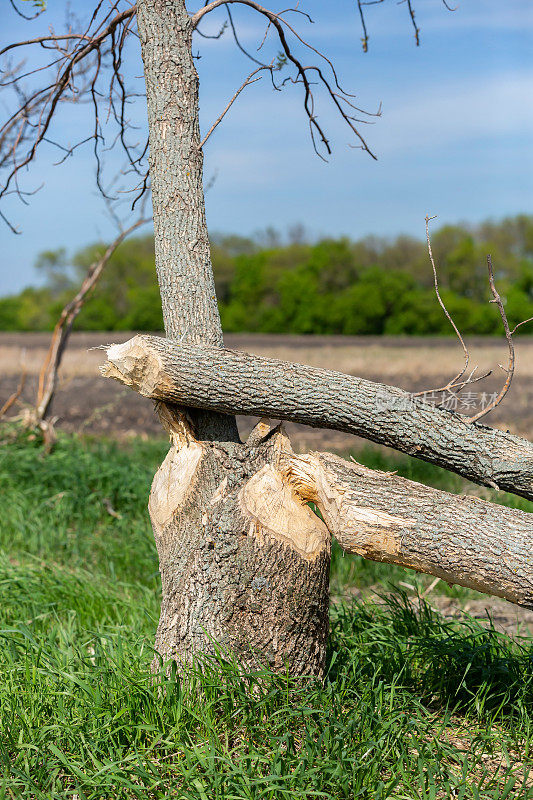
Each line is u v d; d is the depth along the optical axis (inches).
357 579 212.5
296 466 122.1
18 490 258.1
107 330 1989.4
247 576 116.8
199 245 129.9
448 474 285.9
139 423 460.8
